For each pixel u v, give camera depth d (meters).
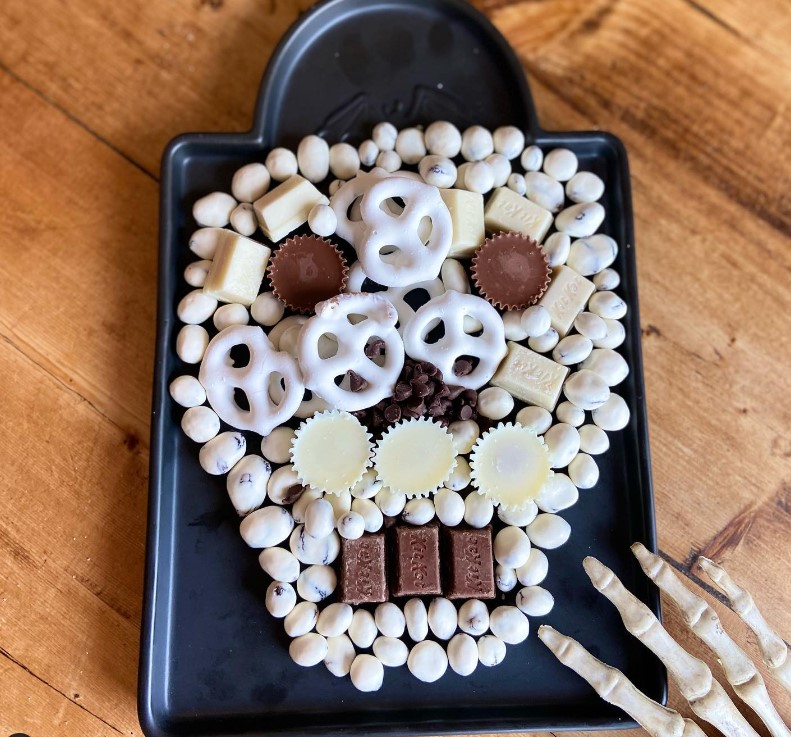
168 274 0.38
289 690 0.37
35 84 0.41
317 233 0.38
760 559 0.40
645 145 0.42
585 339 0.39
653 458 0.40
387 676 0.37
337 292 0.38
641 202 0.42
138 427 0.39
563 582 0.38
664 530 0.40
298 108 0.41
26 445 0.39
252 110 0.42
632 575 0.38
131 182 0.41
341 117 0.41
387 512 0.37
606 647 0.38
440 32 0.41
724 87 0.43
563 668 0.37
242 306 0.38
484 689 0.37
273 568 0.37
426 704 0.37
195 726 0.36
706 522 0.40
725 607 0.39
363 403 0.37
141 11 0.42
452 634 0.37
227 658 0.37
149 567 0.36
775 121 0.43
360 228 0.38
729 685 0.38
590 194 0.40
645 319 0.41
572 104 0.42
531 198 0.40
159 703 0.36
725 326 0.41
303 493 0.37
